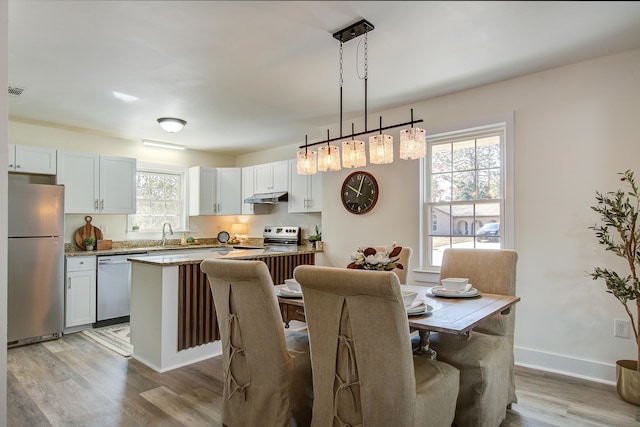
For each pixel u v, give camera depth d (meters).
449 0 2.04
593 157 2.83
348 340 1.65
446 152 3.68
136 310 3.30
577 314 2.88
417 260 3.75
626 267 2.69
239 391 2.05
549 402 2.46
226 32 2.38
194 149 6.11
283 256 4.11
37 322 3.79
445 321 1.76
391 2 2.06
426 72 3.03
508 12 2.17
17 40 2.46
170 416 2.29
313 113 4.11
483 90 3.35
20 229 3.72
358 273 1.52
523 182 3.12
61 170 4.40
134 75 3.05
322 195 4.63
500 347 2.21
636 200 2.65
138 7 2.10
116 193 4.87
